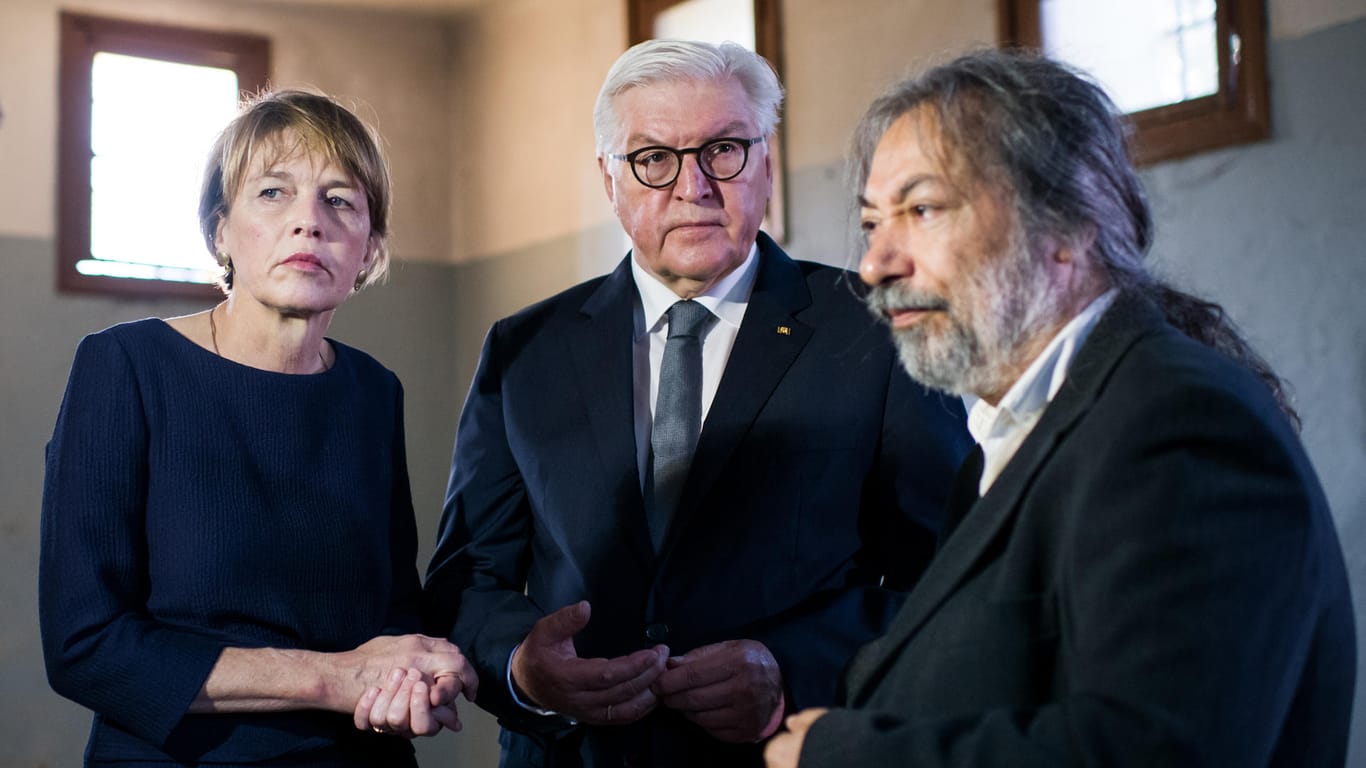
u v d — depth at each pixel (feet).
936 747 3.91
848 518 6.95
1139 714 3.57
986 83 4.60
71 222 19.29
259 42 21.07
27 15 19.29
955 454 6.91
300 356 6.72
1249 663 3.58
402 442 7.37
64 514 6.05
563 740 6.98
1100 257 4.58
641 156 7.25
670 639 6.79
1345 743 4.11
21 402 18.72
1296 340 12.11
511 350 7.89
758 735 6.38
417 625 7.17
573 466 7.25
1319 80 12.04
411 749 6.79
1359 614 11.60
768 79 7.55
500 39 22.11
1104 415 4.10
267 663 6.02
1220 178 12.74
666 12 19.03
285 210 6.54
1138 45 13.76
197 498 6.23
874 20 16.02
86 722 18.52
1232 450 3.79
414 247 22.36
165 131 20.26
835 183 16.37
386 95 22.25
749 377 7.11
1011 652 4.16
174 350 6.47
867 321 7.24
